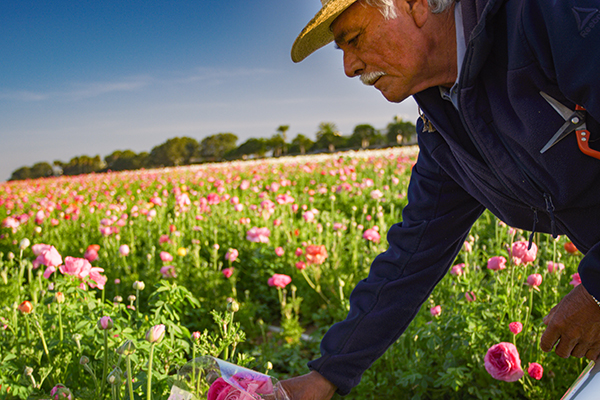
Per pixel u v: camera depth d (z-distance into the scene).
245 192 9.10
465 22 1.18
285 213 5.84
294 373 2.92
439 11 1.24
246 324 3.50
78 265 2.44
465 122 1.26
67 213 6.70
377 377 2.53
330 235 4.95
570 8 1.00
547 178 1.17
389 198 6.98
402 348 2.57
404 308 1.61
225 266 4.70
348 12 1.29
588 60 0.97
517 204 1.34
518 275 2.88
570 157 1.11
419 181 1.64
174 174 15.48
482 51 1.14
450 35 1.28
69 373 2.18
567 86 1.01
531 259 2.54
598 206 1.19
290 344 3.23
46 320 2.48
